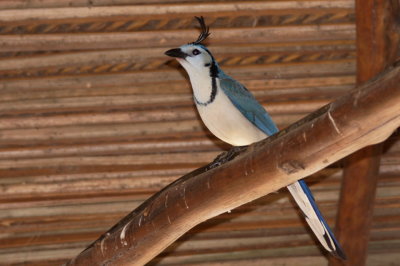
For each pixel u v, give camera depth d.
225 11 11.09
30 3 10.88
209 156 12.80
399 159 12.95
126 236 8.33
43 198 12.77
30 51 11.45
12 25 11.05
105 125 12.29
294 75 12.13
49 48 11.37
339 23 11.51
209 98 10.20
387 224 13.85
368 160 11.68
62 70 11.70
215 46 11.66
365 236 12.38
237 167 7.27
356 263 12.52
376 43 10.53
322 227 8.84
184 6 11.00
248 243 13.59
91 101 12.04
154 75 11.89
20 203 12.80
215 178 7.46
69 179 12.67
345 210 12.23
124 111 12.21
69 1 10.91
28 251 13.30
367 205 12.12
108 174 12.70
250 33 11.50
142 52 11.57
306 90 12.30
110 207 13.02
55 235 13.20
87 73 11.79
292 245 13.68
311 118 6.73
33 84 11.80
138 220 8.22
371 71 10.84
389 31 10.41
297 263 13.66
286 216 13.38
